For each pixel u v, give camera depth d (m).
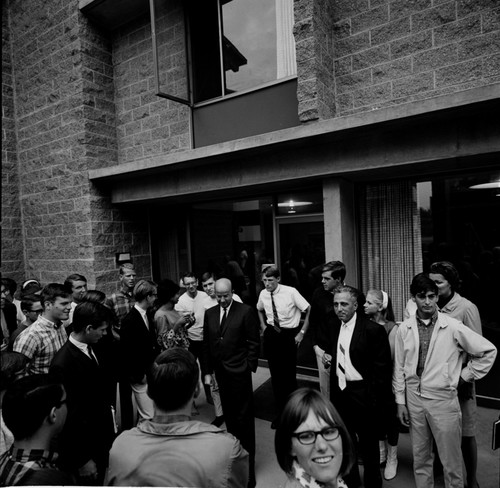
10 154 7.89
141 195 6.70
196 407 4.88
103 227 7.02
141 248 7.62
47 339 3.18
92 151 6.89
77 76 6.77
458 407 2.62
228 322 3.52
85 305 2.74
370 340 2.83
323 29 4.76
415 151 4.09
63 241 7.28
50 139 7.34
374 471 2.83
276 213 6.13
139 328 3.76
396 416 2.95
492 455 3.42
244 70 5.83
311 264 5.83
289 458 1.40
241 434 3.36
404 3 4.50
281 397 4.46
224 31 6.00
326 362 3.22
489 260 4.52
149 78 6.75
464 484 3.02
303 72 4.62
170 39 6.17
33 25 7.43
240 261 6.71
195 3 6.28
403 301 5.03
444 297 3.17
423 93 4.43
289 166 4.99
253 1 5.73
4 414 1.63
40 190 7.61
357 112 4.87
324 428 1.34
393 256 5.09
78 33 6.69
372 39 4.73
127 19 6.88
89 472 2.46
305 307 4.34
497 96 3.31
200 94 6.29
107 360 3.25
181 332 4.07
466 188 4.63
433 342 2.64
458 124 3.85
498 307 4.48
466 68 4.16
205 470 1.43
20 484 1.47
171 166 5.86
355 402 2.82
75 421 2.47
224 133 6.02
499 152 3.69
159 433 1.53
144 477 1.41
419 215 4.95
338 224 4.88
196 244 7.43
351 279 5.12
